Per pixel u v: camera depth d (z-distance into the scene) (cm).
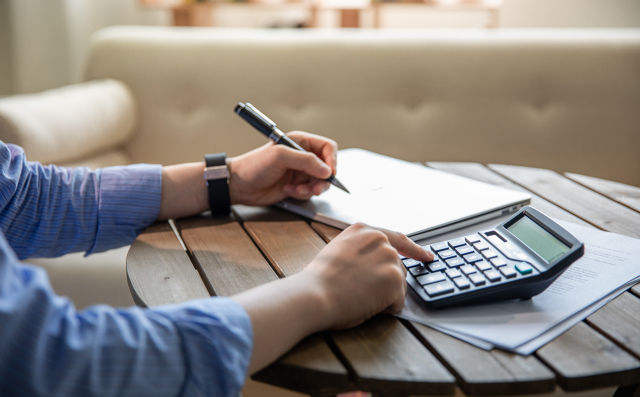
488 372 46
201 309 45
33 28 288
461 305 56
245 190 85
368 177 93
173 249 71
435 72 173
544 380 46
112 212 80
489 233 65
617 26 265
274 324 48
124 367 40
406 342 51
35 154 131
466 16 300
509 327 52
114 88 170
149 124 177
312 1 247
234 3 255
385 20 306
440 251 63
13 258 38
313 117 175
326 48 175
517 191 90
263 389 127
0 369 36
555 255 57
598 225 79
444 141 174
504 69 171
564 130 170
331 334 52
